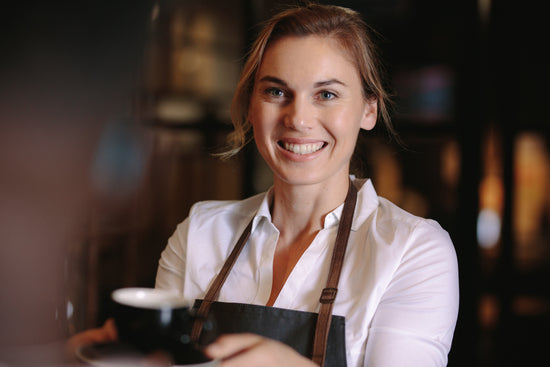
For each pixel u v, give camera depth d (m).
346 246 1.33
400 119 4.09
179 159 4.19
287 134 1.32
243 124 1.58
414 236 1.29
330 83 1.30
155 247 3.98
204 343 1.26
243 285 1.40
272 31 1.34
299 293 1.32
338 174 1.40
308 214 1.40
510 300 4.09
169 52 4.14
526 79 4.08
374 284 1.23
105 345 0.73
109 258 3.30
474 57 4.06
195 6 4.18
